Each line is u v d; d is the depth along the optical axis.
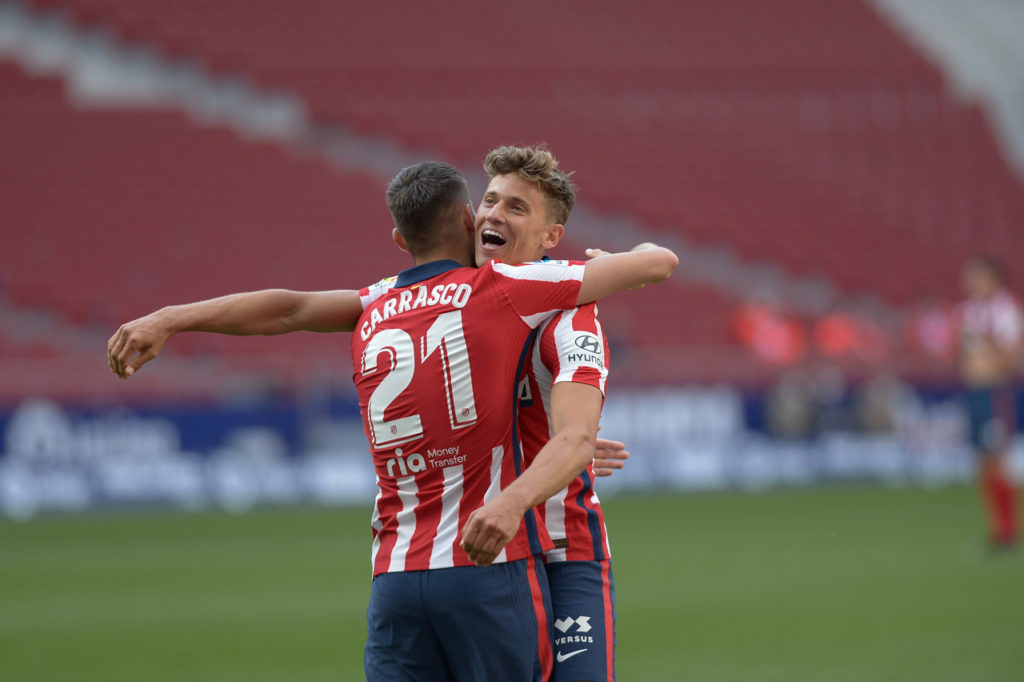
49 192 81.62
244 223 82.38
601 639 12.55
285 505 60.41
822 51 106.06
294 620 30.19
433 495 11.99
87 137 85.56
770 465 67.31
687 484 65.81
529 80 98.31
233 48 94.00
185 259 79.44
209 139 86.88
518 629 11.80
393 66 96.50
